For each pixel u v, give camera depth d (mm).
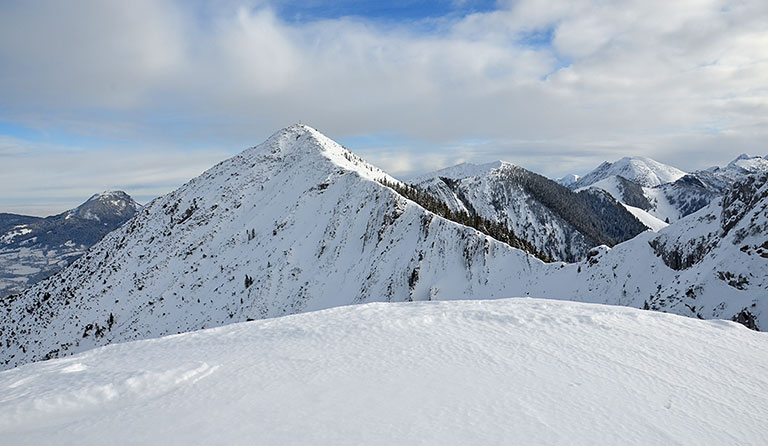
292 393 13250
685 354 16359
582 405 12164
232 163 174125
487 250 80312
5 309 161125
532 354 16516
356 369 15266
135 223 166375
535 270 73875
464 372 14727
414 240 91750
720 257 41312
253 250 121125
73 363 18938
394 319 22219
